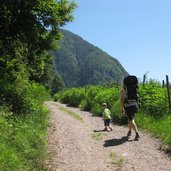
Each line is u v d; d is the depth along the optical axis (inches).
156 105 647.8
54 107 1318.9
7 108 450.9
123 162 378.3
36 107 579.5
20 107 515.2
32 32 661.3
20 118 462.0
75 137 513.3
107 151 427.5
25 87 594.2
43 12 642.8
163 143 454.6
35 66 754.2
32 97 614.2
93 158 395.2
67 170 347.6
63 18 682.2
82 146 452.8
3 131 357.1
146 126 578.6
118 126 648.4
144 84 800.9
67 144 461.1
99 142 481.1
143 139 494.9
